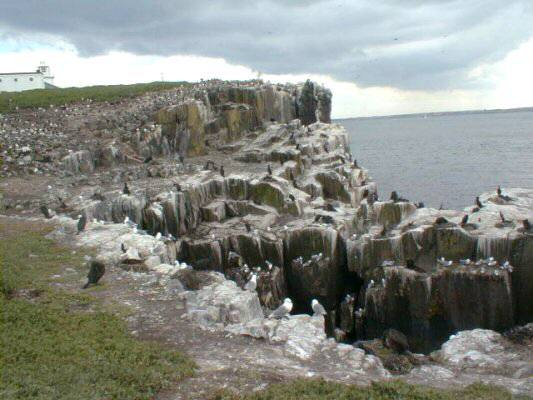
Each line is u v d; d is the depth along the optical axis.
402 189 98.50
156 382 16.22
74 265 29.12
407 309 35.75
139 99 80.75
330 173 54.12
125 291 25.47
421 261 37.53
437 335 35.19
